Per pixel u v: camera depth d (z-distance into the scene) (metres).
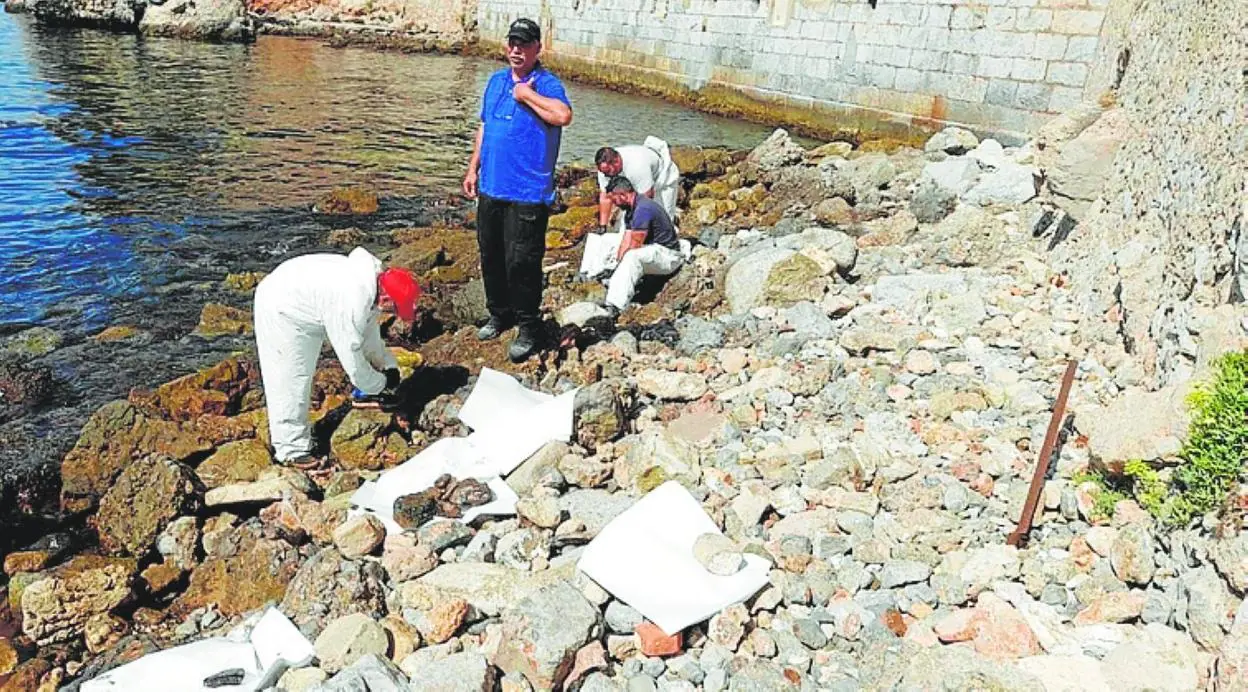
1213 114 6.08
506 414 6.34
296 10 44.25
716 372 7.08
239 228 12.20
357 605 4.50
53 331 8.79
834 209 11.48
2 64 26.91
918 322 7.61
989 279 8.43
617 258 9.30
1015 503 4.87
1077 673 3.59
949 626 4.00
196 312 9.38
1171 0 8.73
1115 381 6.05
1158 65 8.52
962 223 9.70
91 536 5.88
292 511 5.46
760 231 10.99
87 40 34.78
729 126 22.89
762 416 6.28
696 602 4.25
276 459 6.32
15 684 4.60
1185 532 4.04
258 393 7.46
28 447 6.76
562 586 4.18
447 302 9.14
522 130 6.74
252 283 10.14
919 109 19.31
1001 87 17.41
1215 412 4.09
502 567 4.73
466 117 22.42
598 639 4.06
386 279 6.16
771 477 5.39
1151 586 4.09
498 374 6.73
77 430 7.02
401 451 6.37
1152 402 4.59
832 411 6.32
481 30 40.00
